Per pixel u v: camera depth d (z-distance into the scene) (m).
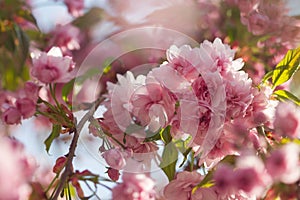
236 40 1.13
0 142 0.72
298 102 0.95
